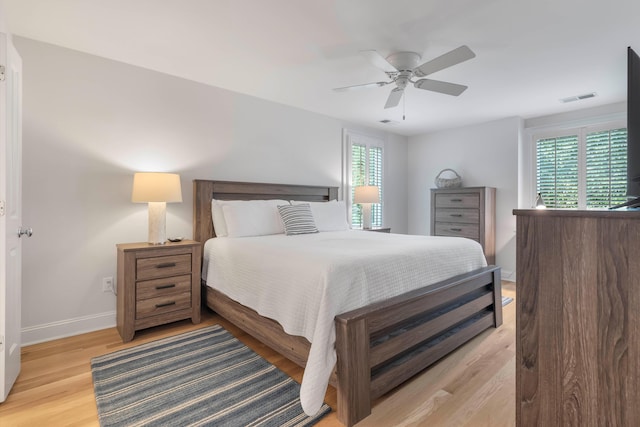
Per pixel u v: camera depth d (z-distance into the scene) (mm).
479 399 1796
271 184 3818
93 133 2738
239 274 2477
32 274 2488
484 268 2754
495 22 2146
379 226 5215
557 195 4277
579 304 906
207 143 3395
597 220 876
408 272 2121
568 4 1948
